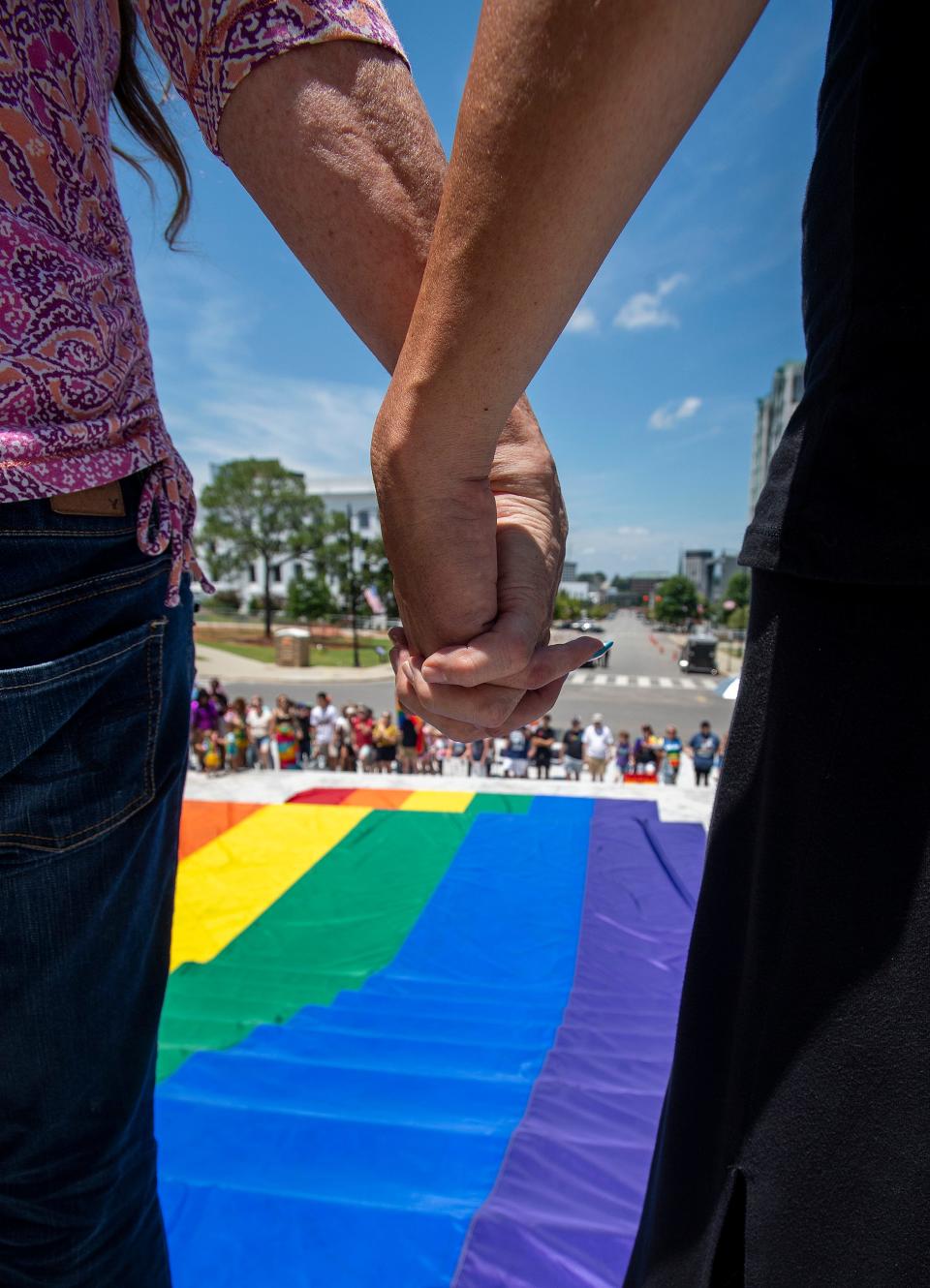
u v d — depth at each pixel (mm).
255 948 4707
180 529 1107
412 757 14758
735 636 58406
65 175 930
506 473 1086
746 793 919
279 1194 1938
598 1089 2551
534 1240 1802
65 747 980
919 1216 675
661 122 653
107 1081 1120
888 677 731
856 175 773
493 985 4215
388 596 55812
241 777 9430
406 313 1032
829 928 746
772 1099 771
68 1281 1098
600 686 38188
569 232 691
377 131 991
